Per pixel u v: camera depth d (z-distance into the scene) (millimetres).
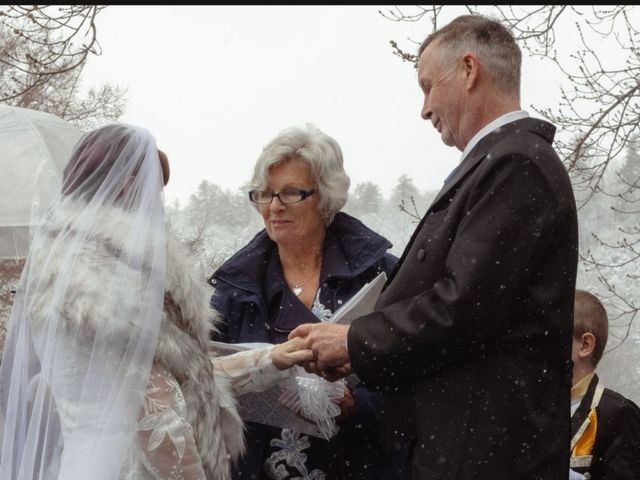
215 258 11086
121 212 2859
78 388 2658
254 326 3740
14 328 2846
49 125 3859
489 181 2939
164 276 2799
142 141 2936
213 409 2865
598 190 8203
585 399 3949
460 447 2854
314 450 3574
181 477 2684
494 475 2828
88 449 2611
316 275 3816
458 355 2883
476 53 3148
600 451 3855
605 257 21859
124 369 2674
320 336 3158
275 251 3881
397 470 3457
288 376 3299
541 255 2910
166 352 2768
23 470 2699
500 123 3127
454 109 3186
